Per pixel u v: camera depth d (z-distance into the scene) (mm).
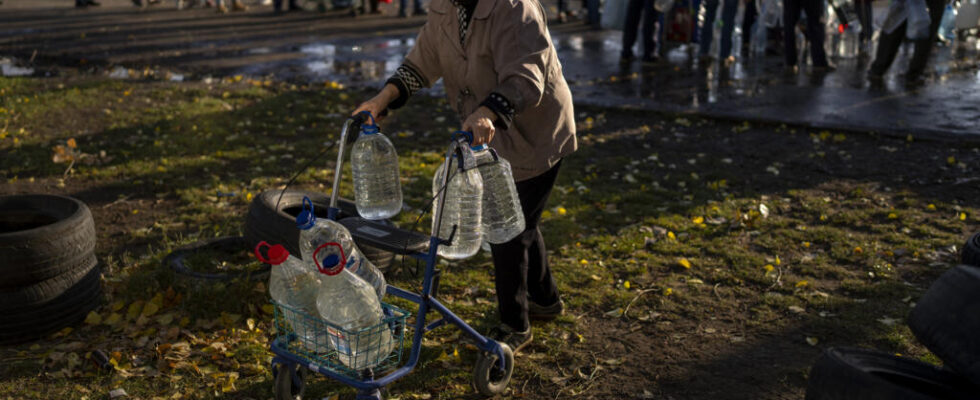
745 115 8977
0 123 8414
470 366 3740
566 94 3432
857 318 4219
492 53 3168
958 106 9359
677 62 12891
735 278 4777
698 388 3582
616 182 6777
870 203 6121
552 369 3760
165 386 3531
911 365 2797
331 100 10070
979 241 3637
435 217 2994
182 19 19250
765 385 3594
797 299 4484
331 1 20656
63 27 17750
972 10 13391
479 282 4684
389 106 3537
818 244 5344
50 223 4211
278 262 2840
